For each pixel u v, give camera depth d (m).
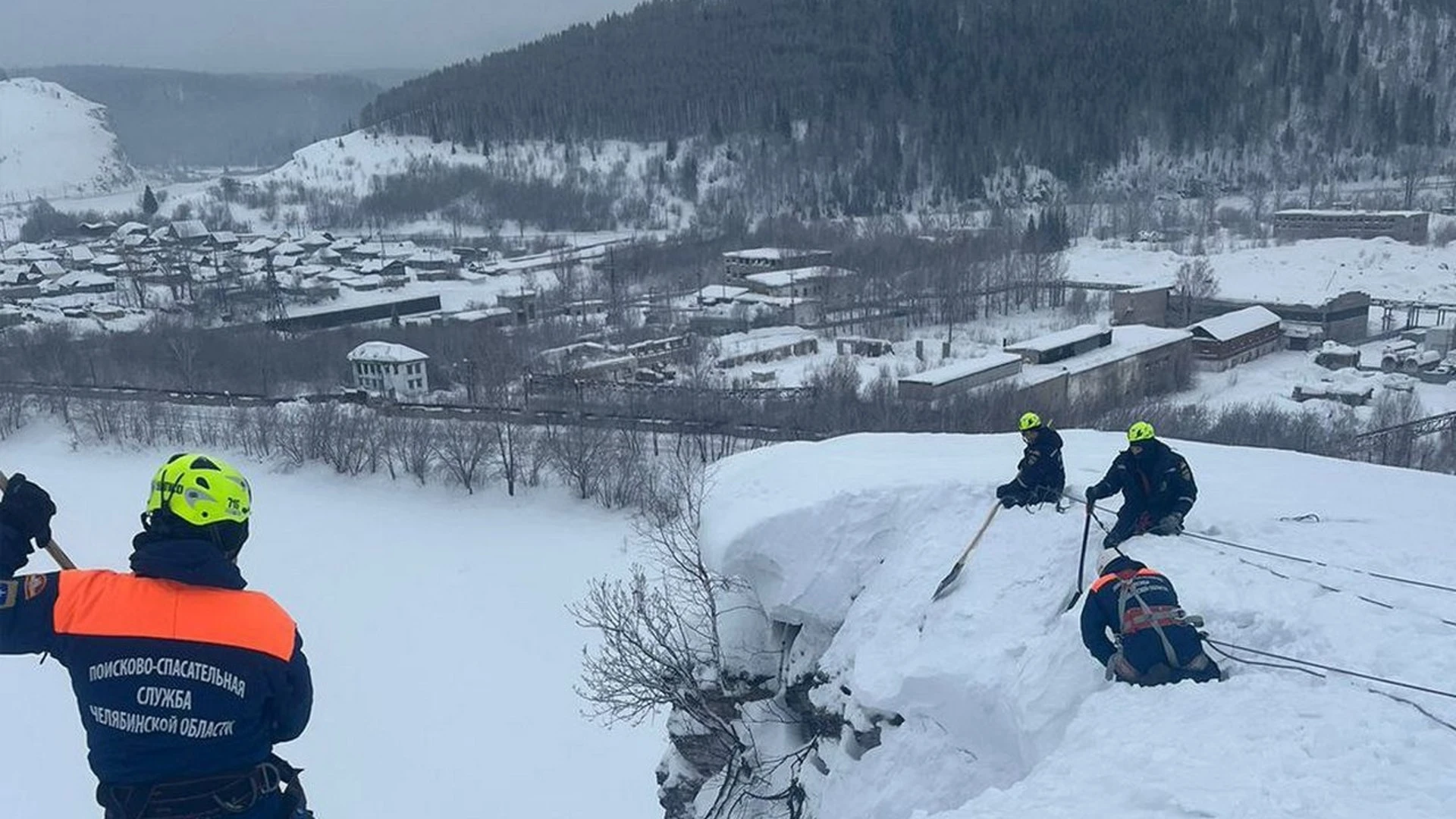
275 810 4.97
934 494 16.34
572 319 111.19
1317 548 13.05
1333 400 71.25
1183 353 81.81
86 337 97.25
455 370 86.31
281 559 54.66
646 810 35.25
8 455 70.56
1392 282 116.19
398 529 57.59
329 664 44.84
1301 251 129.62
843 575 16.20
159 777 4.73
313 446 65.56
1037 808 8.05
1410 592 11.33
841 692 15.09
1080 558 13.58
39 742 40.22
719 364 85.56
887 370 78.38
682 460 57.81
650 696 24.09
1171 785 7.84
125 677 4.71
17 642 4.75
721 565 16.88
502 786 36.81
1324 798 7.28
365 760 38.50
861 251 130.25
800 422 61.88
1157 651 9.88
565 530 56.00
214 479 5.00
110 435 71.81
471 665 44.12
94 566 55.94
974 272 115.75
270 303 115.69
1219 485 16.41
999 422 60.06
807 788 15.74
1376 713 8.58
